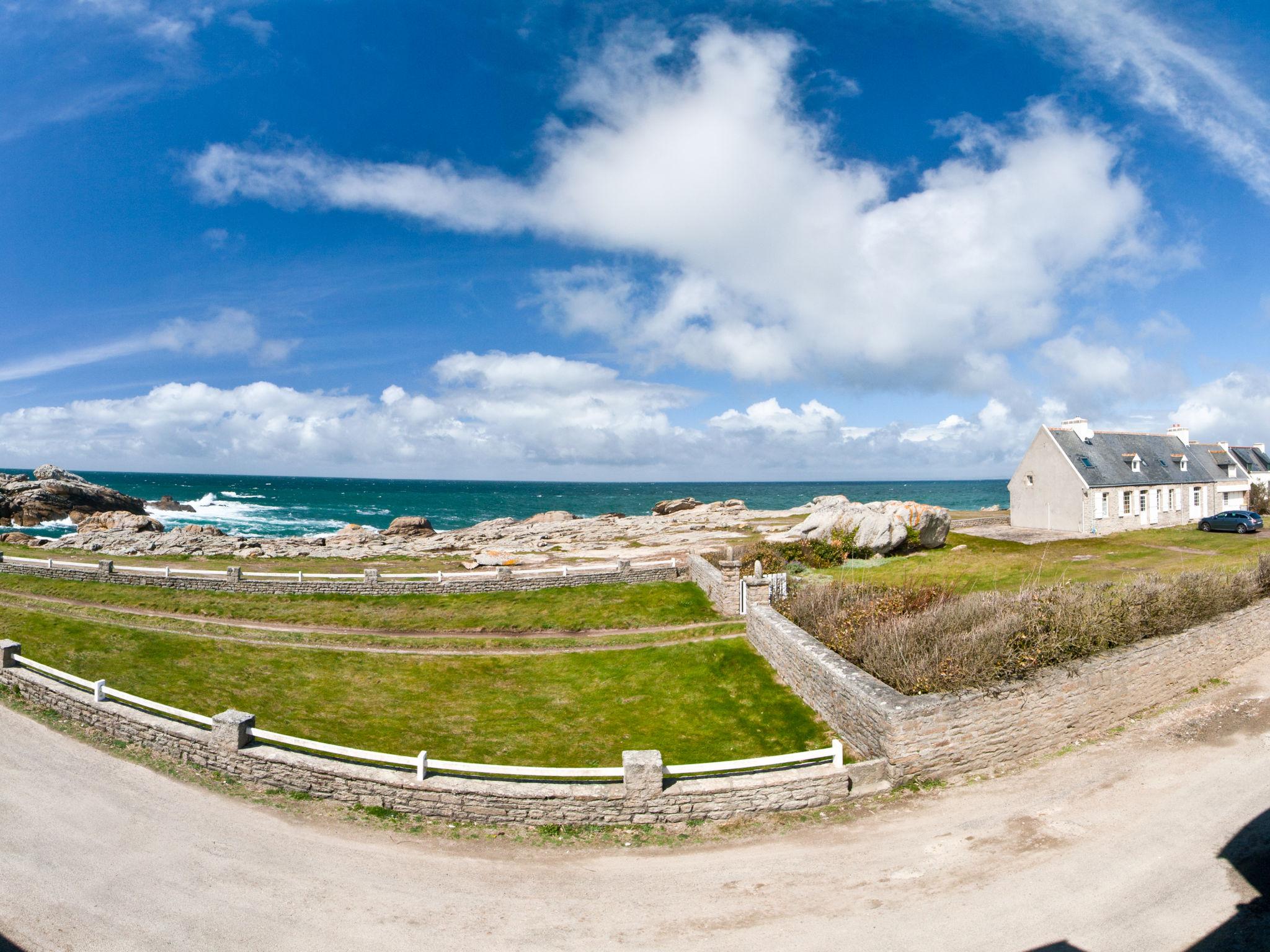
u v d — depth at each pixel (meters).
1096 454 46.12
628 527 59.88
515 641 23.31
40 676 15.27
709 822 10.73
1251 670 16.42
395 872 9.34
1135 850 9.42
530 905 8.67
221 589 28.34
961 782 11.77
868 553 33.75
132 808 10.80
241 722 11.99
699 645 21.56
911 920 8.18
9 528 66.88
